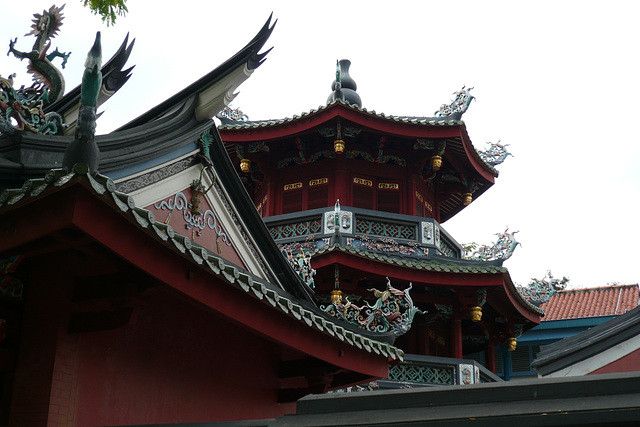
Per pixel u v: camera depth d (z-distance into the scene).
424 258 24.84
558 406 6.25
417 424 6.57
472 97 25.92
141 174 10.72
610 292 34.84
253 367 13.06
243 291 9.59
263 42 11.94
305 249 24.41
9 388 9.07
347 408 7.17
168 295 11.20
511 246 25.17
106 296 8.97
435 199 28.97
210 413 11.72
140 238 8.03
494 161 28.67
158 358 10.79
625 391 6.29
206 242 12.05
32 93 11.84
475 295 25.28
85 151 7.18
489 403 6.64
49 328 9.19
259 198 28.64
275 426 7.14
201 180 12.05
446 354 27.95
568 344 16.64
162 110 12.29
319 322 10.94
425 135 25.67
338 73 25.47
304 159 27.06
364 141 26.67
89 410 9.34
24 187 7.22
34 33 11.95
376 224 25.17
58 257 9.51
